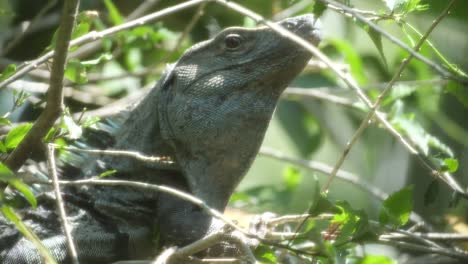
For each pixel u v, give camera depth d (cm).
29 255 1003
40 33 1451
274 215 1015
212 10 1423
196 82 1042
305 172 1681
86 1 1484
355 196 1689
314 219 931
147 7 1355
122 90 1451
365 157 1623
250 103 1027
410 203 918
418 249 997
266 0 1409
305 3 1445
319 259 878
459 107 1488
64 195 1056
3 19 1476
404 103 1344
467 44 1462
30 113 1292
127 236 1038
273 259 920
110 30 902
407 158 1584
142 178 1053
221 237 845
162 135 1051
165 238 1026
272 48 1020
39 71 1334
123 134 1087
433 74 1338
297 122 1595
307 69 1371
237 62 1034
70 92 1347
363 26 944
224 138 1025
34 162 1082
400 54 1328
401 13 988
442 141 1477
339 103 1297
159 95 1071
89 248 1023
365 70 1522
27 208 1046
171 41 1433
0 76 934
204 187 1030
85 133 1093
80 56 1305
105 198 1048
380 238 955
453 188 948
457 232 1213
